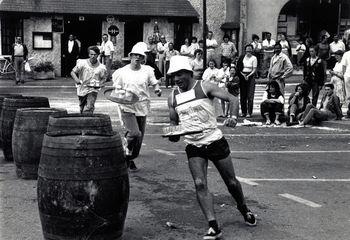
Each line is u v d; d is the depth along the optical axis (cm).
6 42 2870
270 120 1677
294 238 655
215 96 650
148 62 1582
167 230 680
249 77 1738
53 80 2783
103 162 583
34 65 2870
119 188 596
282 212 760
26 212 751
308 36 3303
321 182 937
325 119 1672
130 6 2984
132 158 997
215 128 660
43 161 595
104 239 595
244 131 1539
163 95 2272
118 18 2967
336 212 762
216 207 784
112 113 1783
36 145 927
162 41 2627
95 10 2931
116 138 602
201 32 3105
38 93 2244
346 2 3416
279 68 1661
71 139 580
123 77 971
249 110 1766
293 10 3359
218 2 3123
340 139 1407
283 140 1386
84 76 1305
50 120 799
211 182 936
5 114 1084
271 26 3244
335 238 656
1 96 1202
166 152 1199
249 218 696
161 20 3039
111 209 591
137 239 646
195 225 700
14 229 679
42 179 591
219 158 661
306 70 1798
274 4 3234
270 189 886
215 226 642
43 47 2930
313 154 1195
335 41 2780
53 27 2916
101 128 802
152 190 871
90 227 585
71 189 576
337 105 1684
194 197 830
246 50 1742
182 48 2605
